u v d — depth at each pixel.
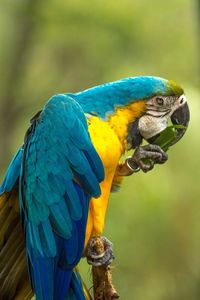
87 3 17.09
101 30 17.23
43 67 18.78
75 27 17.31
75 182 7.02
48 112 7.16
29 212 7.02
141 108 7.44
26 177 7.07
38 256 6.96
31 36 18.45
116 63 17.52
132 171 7.32
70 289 7.00
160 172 15.68
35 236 6.98
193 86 16.06
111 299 6.85
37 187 7.04
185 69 17.52
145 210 15.56
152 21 17.47
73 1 17.14
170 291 16.45
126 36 17.27
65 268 6.95
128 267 15.95
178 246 16.27
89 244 7.00
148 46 17.50
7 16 18.16
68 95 7.41
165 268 16.31
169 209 15.99
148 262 16.08
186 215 16.27
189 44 17.48
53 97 7.24
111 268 6.93
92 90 7.41
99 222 7.09
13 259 7.09
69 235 6.95
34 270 6.97
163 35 17.58
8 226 7.05
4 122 18.61
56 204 6.99
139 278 16.09
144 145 7.33
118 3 17.16
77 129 7.05
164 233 15.95
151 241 15.90
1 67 18.77
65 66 18.52
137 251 15.84
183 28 17.53
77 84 18.42
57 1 17.28
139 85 7.44
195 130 14.91
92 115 7.28
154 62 17.52
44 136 7.10
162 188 15.66
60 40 17.80
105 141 7.16
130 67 17.41
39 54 18.75
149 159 7.32
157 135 7.50
